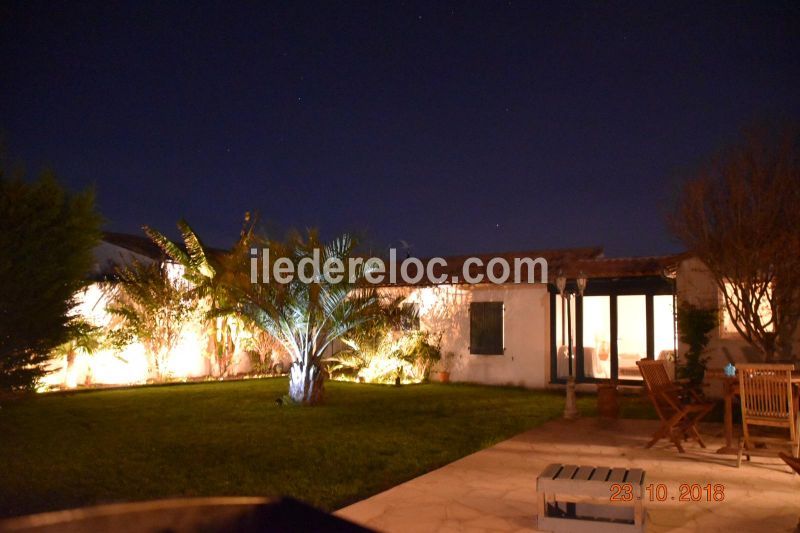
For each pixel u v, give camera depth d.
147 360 18.38
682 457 8.95
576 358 17.28
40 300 12.52
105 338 17.08
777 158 11.85
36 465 8.30
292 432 10.64
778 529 6.00
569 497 6.61
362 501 6.85
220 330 19.91
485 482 7.61
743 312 12.02
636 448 9.53
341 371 19.98
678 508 6.64
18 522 1.62
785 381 8.38
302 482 7.57
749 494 7.13
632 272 16.36
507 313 17.98
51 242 12.70
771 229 11.74
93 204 13.66
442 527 6.08
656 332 17.14
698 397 10.46
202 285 15.15
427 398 15.09
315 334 14.07
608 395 12.47
